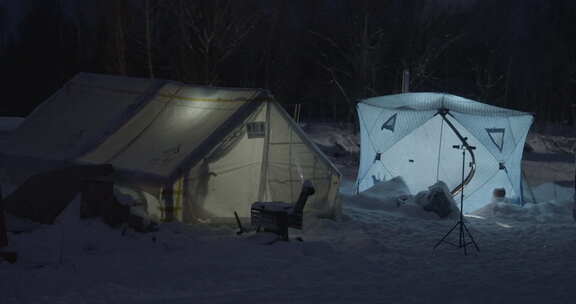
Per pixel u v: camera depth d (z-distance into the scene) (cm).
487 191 1545
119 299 635
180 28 3078
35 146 1429
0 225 805
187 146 1168
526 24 4731
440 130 1644
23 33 4559
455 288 710
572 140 3622
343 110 4259
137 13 3036
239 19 3131
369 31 3450
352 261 864
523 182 1638
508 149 1545
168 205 1088
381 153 1628
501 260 907
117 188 1028
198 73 3038
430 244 1026
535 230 1169
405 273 801
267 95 1200
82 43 4172
